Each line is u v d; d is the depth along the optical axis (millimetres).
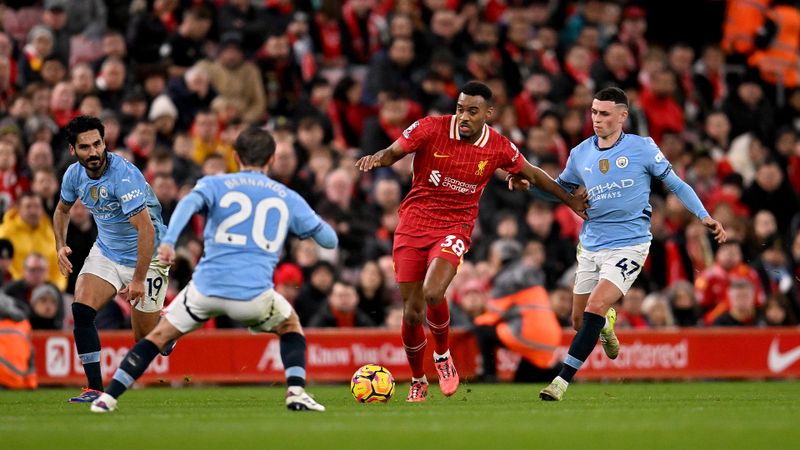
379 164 33906
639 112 68625
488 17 76062
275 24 70062
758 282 57656
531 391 43125
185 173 55344
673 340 52750
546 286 57406
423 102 65000
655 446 23172
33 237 50250
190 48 63438
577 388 46375
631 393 42281
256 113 63844
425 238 34406
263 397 40625
